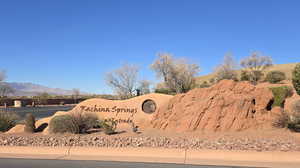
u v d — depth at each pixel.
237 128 13.38
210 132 13.27
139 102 17.80
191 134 12.92
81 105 18.16
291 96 19.89
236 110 13.75
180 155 8.65
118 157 8.76
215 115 13.69
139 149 9.16
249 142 10.59
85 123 14.70
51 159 8.62
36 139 12.59
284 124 13.38
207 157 8.45
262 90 15.03
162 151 8.88
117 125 17.33
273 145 9.99
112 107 17.94
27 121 15.95
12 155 9.28
